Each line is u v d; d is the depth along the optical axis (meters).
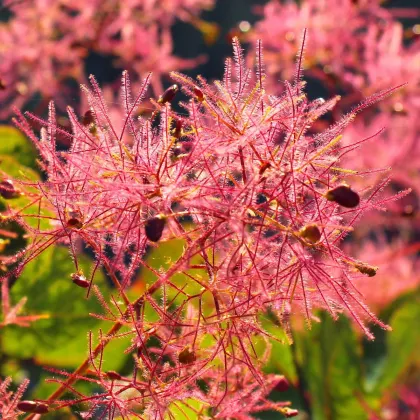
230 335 0.29
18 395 0.30
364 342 0.38
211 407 0.30
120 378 0.29
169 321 0.29
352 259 0.29
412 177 0.47
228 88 0.29
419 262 0.44
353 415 0.35
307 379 0.35
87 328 0.34
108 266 0.29
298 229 0.29
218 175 0.29
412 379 0.37
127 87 0.29
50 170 0.30
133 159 0.29
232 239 0.29
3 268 0.30
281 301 0.29
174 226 0.29
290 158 0.29
